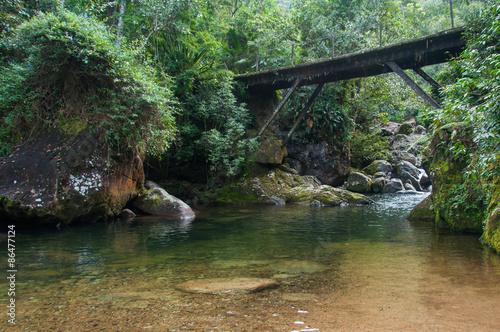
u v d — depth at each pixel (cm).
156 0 1288
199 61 1527
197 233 647
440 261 418
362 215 927
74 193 729
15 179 696
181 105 1384
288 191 1367
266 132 1644
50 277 356
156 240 575
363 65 1284
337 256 453
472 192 639
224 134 1476
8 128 752
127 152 859
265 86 1630
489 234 507
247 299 284
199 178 1479
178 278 351
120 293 303
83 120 780
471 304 271
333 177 1786
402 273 365
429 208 823
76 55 765
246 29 2064
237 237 604
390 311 257
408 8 2277
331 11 2177
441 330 225
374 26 1909
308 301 279
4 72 773
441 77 1212
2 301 283
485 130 404
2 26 885
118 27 1271
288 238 593
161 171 1391
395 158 2131
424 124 2659
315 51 1948
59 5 938
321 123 1781
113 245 532
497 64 382
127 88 785
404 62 1247
